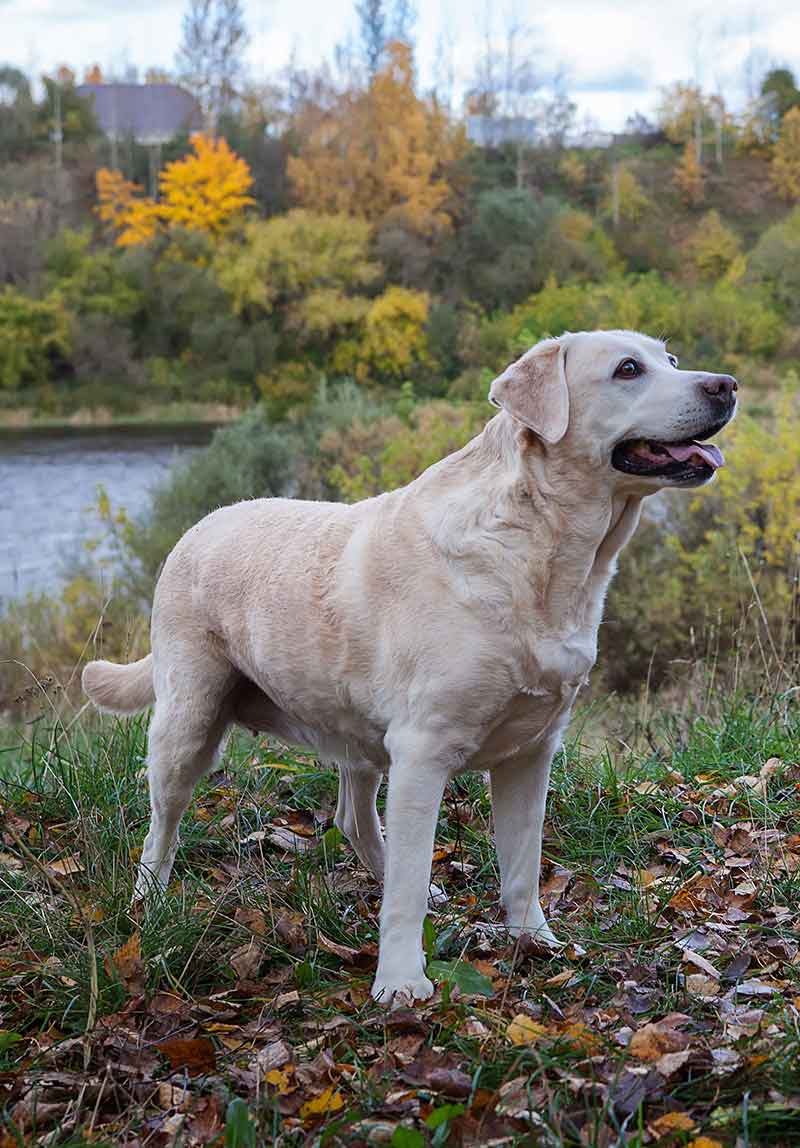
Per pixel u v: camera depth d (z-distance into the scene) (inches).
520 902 145.6
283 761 206.8
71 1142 102.7
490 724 133.4
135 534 581.3
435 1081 108.3
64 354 1925.4
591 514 130.5
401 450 536.7
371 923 151.2
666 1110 103.0
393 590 135.1
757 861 165.6
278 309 1923.0
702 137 2500.0
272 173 2285.9
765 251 1713.8
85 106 2842.0
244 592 151.1
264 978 136.5
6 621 476.7
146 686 173.6
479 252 1963.6
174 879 165.6
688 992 126.8
